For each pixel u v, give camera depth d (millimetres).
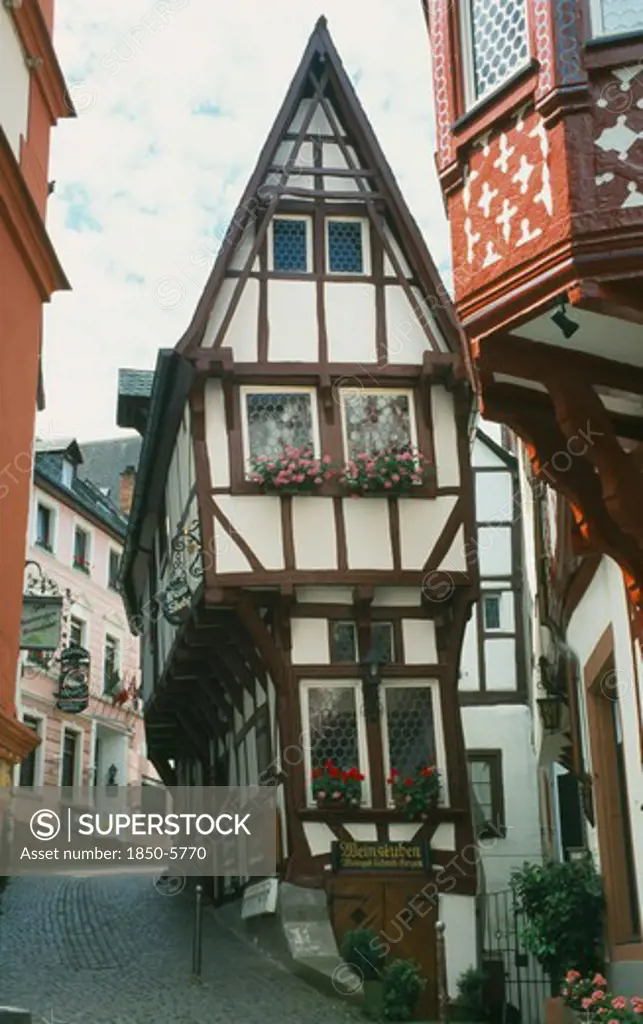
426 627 16328
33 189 11727
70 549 35125
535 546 15109
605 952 11422
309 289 16859
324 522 16203
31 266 11469
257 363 16469
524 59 7945
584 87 7473
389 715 15961
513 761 21141
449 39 8422
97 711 36094
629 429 8797
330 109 17594
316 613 16203
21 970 14039
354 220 17250
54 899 21094
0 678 10391
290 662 15984
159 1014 11953
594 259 7219
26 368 11430
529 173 7684
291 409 16547
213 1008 12398
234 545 16000
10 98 11086
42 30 11688
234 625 16672
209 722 21391
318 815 15414
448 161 8227
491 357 7824
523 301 7559
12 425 10945
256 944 16047
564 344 7848
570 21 7562
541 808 20688
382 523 16297
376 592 16344
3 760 9609
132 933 17078
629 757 10297
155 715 23172
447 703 16016
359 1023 12516
